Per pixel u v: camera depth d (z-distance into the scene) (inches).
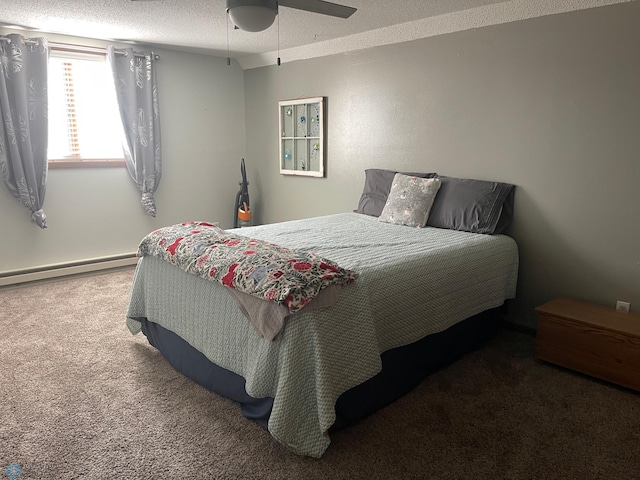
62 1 119.6
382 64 154.1
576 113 113.7
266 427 80.4
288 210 200.2
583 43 110.3
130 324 116.5
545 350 107.0
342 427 81.7
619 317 102.4
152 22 140.9
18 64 146.8
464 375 102.9
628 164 107.2
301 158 189.3
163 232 108.8
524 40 120.3
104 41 167.8
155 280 105.3
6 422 83.3
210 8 125.0
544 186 121.6
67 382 97.5
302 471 71.9
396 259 95.0
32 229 160.7
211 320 88.9
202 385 95.7
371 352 80.7
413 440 79.7
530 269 127.1
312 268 78.8
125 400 91.0
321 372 72.3
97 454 75.3
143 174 180.1
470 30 130.5
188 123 194.1
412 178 138.9
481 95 130.9
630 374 94.5
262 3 89.4
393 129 154.6
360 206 155.9
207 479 70.1
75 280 167.6
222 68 200.8
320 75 175.2
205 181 203.9
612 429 83.3
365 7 123.0
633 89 104.3
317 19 135.3
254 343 79.0
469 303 107.8
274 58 189.3
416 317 93.3
